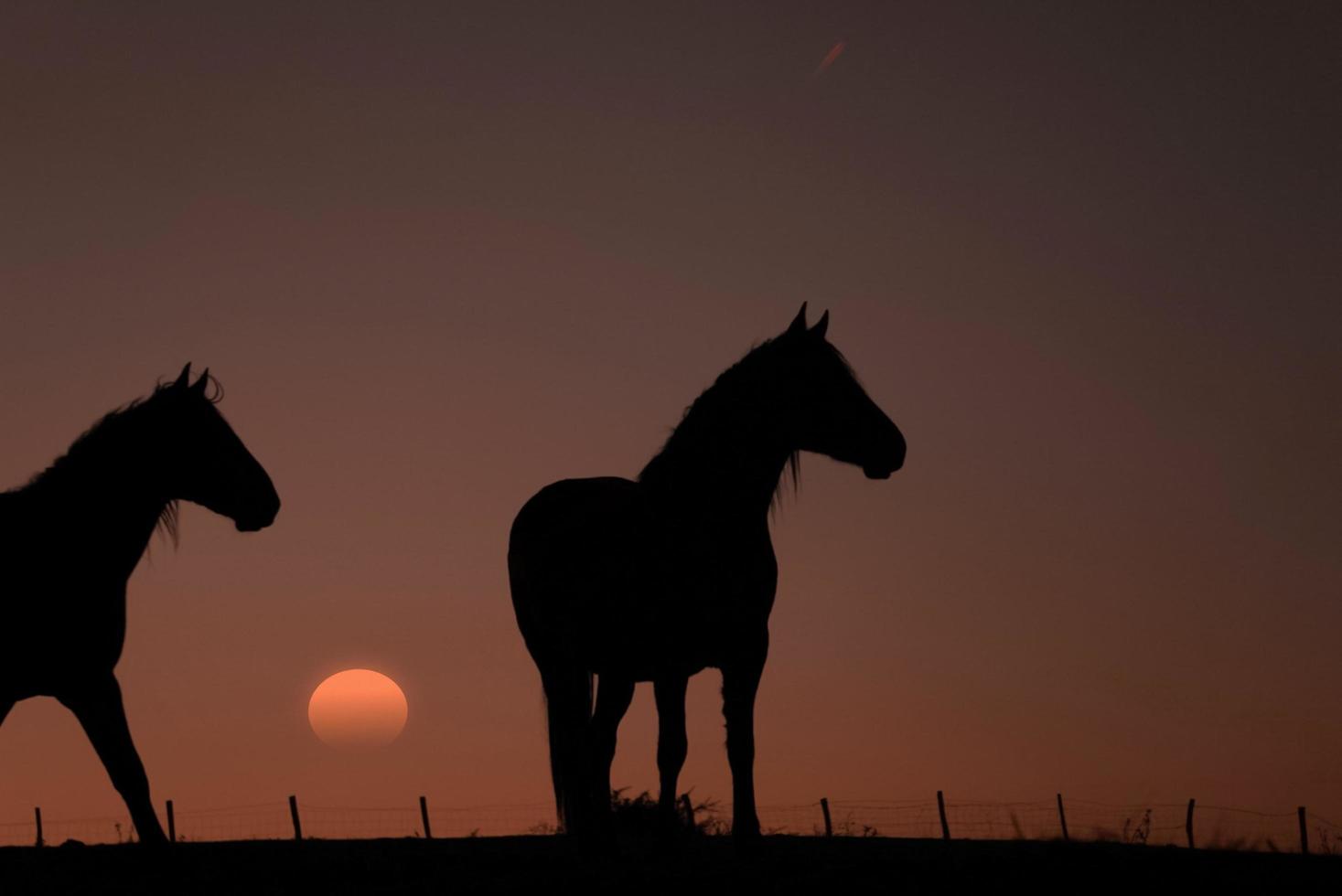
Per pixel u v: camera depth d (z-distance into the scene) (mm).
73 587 12805
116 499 13172
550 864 13000
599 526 13703
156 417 13539
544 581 14320
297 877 12492
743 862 12422
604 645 13445
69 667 12750
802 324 13500
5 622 12602
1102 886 11484
